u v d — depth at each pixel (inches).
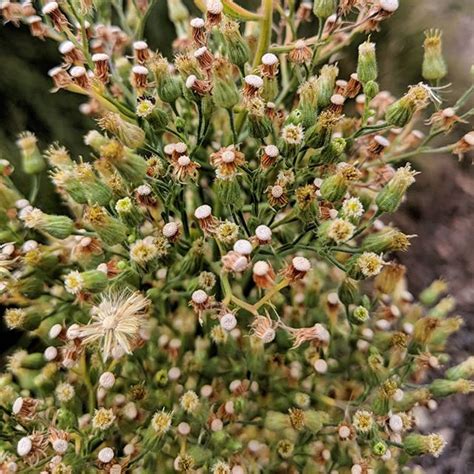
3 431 6.7
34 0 7.8
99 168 6.8
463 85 11.8
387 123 6.6
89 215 6.3
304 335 6.5
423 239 11.5
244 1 9.6
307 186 6.4
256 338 6.8
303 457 7.2
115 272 6.6
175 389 7.0
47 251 6.8
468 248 11.4
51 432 6.3
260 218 6.7
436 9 11.5
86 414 6.9
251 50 7.4
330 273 7.7
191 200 7.2
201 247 6.7
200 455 6.7
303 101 6.4
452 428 9.7
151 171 6.6
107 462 6.4
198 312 6.6
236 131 7.0
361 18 6.9
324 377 7.2
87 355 7.2
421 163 11.6
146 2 7.6
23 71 9.2
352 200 6.4
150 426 6.5
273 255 6.7
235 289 7.1
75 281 6.3
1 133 8.9
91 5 7.0
